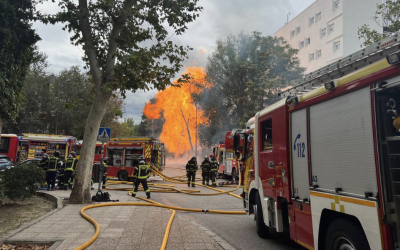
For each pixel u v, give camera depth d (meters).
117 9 9.11
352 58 3.71
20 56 10.52
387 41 3.21
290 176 4.49
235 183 17.48
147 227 6.29
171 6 9.88
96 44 9.71
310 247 3.89
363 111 2.95
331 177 3.44
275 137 5.09
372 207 2.74
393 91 2.76
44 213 7.88
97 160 21.67
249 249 5.32
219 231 6.60
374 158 2.77
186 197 12.05
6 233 5.63
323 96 3.62
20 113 29.94
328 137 3.54
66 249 4.70
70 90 33.03
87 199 9.27
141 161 11.20
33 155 20.67
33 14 9.96
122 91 9.48
